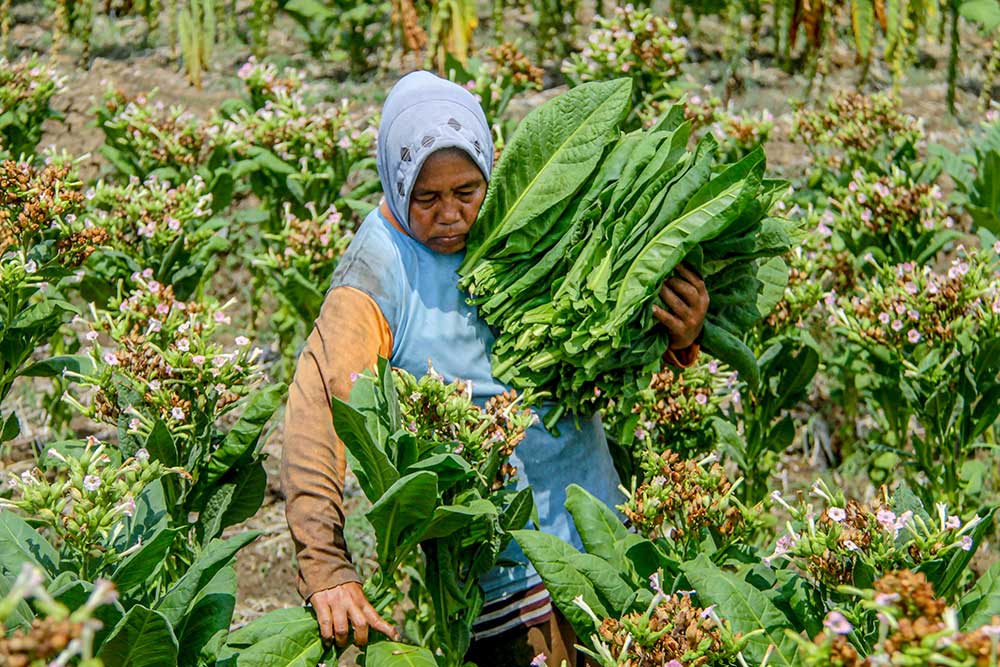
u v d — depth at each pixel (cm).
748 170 523
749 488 776
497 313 551
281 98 979
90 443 484
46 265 669
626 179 545
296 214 982
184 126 966
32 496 471
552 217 546
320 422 529
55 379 852
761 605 491
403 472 498
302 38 1510
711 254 543
